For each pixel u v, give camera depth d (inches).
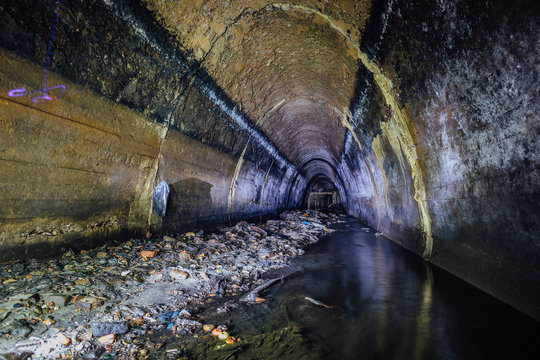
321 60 255.3
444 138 179.8
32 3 123.2
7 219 144.9
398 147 252.4
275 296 166.1
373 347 112.7
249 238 333.7
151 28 173.5
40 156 153.0
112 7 149.3
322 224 526.3
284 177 645.9
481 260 168.4
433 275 212.5
